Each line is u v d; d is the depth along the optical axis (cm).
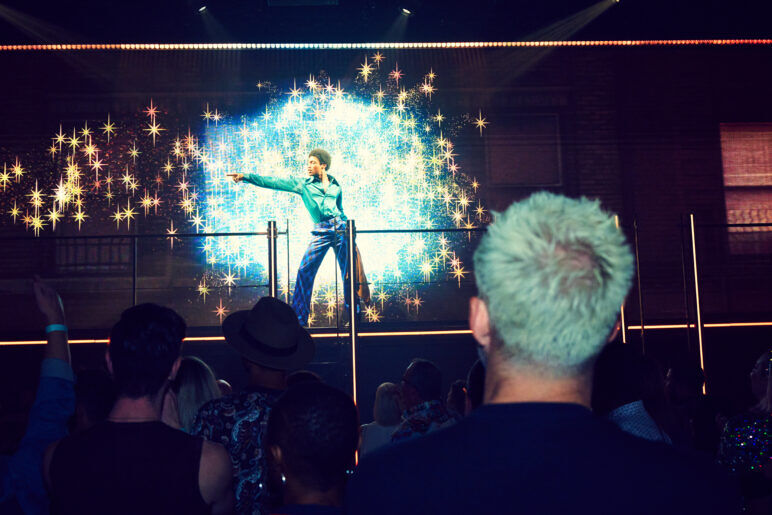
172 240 819
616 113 873
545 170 870
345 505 96
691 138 870
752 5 878
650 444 95
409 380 282
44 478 162
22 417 507
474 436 95
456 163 862
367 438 331
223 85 854
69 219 825
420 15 869
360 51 870
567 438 93
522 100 873
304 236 826
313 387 150
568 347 95
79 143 836
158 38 855
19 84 839
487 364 105
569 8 879
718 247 845
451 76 873
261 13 861
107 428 159
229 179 834
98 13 852
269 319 259
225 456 164
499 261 98
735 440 230
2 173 825
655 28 879
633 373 228
